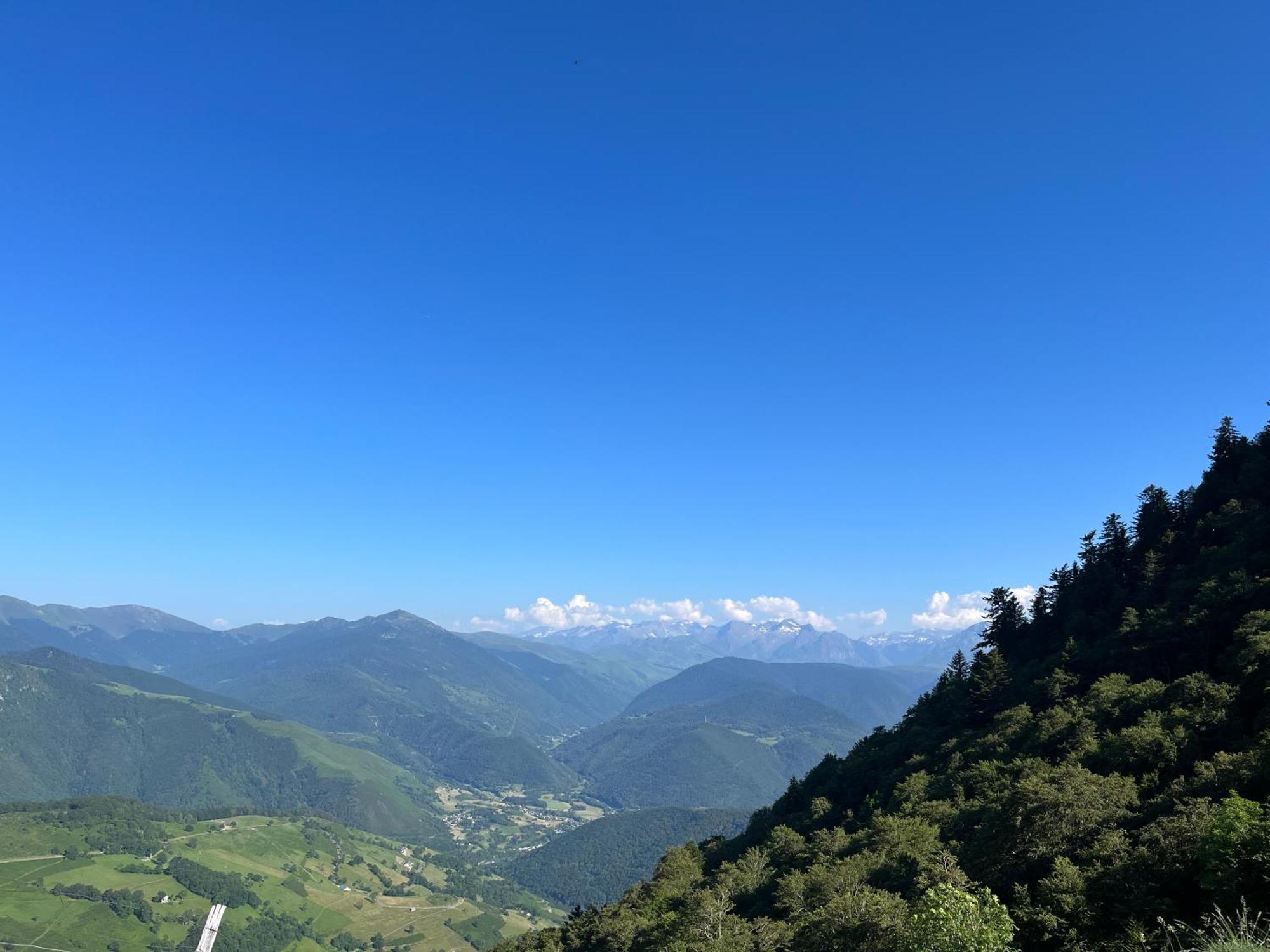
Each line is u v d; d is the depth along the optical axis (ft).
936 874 196.44
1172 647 324.19
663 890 371.35
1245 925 93.25
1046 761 274.36
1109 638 366.63
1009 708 368.27
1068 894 163.94
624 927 327.67
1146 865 160.86
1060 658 383.65
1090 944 152.87
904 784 340.80
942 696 473.26
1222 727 232.73
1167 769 226.99
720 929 246.06
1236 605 306.14
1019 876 196.85
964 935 114.32
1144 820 193.98
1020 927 164.45
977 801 268.82
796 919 239.30
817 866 261.24
